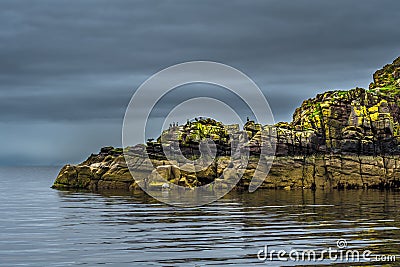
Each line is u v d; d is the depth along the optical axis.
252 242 38.94
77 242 39.41
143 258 34.44
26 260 34.06
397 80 108.38
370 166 87.38
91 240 40.12
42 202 68.62
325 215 52.62
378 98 93.12
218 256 34.81
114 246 37.97
